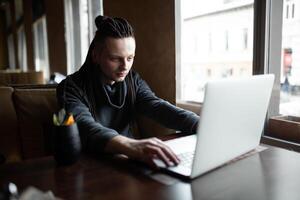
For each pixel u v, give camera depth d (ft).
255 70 4.69
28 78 9.52
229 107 2.42
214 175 2.53
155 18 5.66
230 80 2.34
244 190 2.26
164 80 5.64
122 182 2.37
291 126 4.39
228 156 2.72
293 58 4.67
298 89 4.73
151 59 5.87
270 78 2.93
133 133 4.93
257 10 4.56
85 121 3.31
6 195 1.83
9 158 4.52
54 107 4.81
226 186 2.33
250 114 2.79
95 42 4.03
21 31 18.79
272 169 2.68
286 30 4.60
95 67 4.17
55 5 11.62
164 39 5.53
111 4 6.73
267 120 4.68
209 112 2.22
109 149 2.93
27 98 4.76
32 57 15.87
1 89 4.73
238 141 2.79
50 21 12.27
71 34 11.15
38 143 4.71
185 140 3.44
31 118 4.72
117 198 2.11
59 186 2.29
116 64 3.90
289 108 4.79
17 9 18.66
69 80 4.08
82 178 2.45
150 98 4.51
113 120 4.41
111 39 3.78
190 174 2.42
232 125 2.58
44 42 14.52
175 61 5.41
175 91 5.46
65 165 2.73
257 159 2.94
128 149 2.81
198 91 6.07
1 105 4.60
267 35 4.55
